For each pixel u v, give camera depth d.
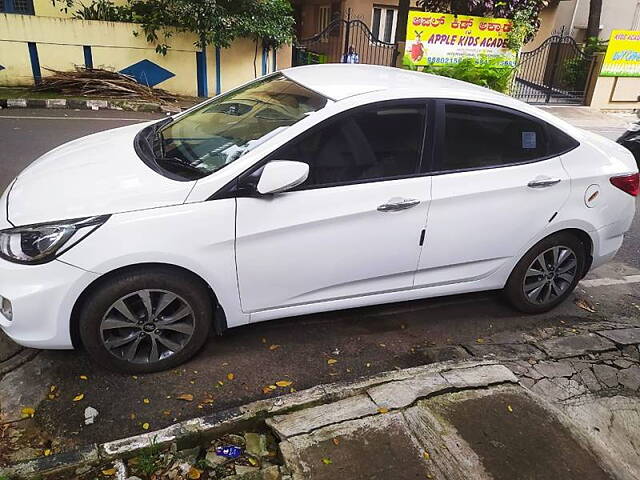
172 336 3.10
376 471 2.45
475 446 2.64
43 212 2.76
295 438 2.59
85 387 2.93
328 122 3.14
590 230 3.94
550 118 3.81
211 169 3.03
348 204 3.14
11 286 2.68
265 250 3.01
